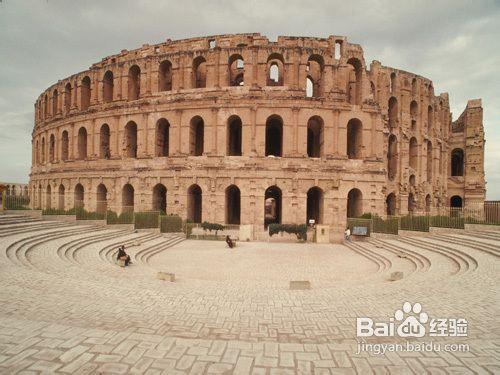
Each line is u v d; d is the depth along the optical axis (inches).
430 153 2357.3
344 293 550.6
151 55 1941.4
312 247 1434.5
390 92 2144.4
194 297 506.6
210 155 1797.5
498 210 1305.4
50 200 2375.7
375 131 1847.9
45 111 2598.4
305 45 1847.9
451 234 1307.8
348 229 1573.6
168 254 1200.8
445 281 616.4
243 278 838.5
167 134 2096.5
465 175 2600.9
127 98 2001.7
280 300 501.7
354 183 1791.3
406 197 2114.9
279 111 1793.8
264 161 1770.4
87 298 460.4
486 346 298.8
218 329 373.1
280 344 293.0
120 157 1966.0
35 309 400.5
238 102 1796.3
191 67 1893.5
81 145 2197.3
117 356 257.6
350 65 2009.1
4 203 1407.5
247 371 243.1
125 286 549.3
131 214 1534.2
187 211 1817.2
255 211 1753.2
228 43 1873.8
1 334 290.7
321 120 1852.9
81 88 2209.6
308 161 1774.1
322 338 348.8
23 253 813.9
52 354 257.0
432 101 2367.1
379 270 950.4
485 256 872.3
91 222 1469.0
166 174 1844.2
